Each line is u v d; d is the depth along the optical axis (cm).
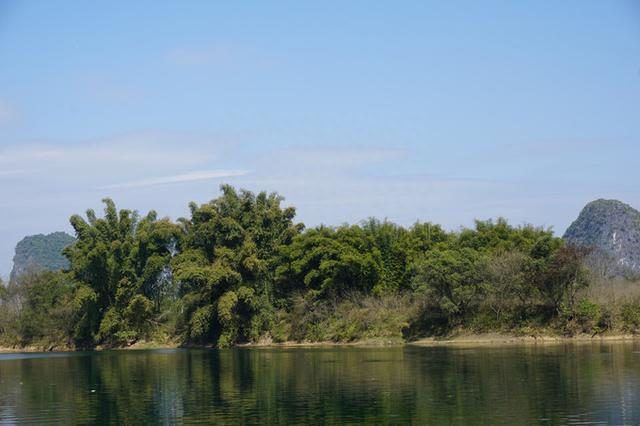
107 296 12750
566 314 9794
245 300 11719
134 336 12638
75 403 5062
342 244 11794
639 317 9606
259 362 8025
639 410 4134
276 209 12706
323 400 4859
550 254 10006
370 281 11812
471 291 10156
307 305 11688
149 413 4559
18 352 12662
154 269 12550
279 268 12138
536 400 4547
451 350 8719
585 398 4566
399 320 10800
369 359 7781
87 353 11288
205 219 12369
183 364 8156
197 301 11981
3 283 14450
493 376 5753
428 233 12225
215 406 4759
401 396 4897
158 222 12788
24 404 5069
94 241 12662
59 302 13525
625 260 19912
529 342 9588
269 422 4134
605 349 7962
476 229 12150
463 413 4197
